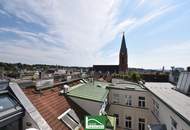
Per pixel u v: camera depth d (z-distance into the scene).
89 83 27.52
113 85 29.62
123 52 103.25
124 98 26.92
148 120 25.11
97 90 20.73
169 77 39.94
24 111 8.79
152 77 47.50
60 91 16.19
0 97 8.30
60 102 14.02
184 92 18.72
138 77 48.78
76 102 15.87
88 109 15.48
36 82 12.80
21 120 8.69
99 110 15.20
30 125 8.69
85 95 16.73
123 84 31.80
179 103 13.67
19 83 10.88
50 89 15.05
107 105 25.03
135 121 26.06
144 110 25.45
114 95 27.47
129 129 26.41
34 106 10.05
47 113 10.87
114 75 63.47
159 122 18.50
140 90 25.86
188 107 12.32
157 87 25.14
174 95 17.67
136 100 26.14
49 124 9.88
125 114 26.67
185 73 20.92
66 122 11.63
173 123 13.45
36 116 9.10
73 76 26.00
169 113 14.48
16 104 8.66
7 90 9.01
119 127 26.95
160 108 18.16
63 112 12.75
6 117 7.38
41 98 12.04
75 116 13.53
